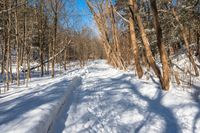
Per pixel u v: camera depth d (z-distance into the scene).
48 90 10.30
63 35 32.38
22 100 8.12
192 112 6.80
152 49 20.23
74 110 7.58
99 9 25.66
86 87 12.98
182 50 21.58
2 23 16.78
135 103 8.56
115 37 24.38
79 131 5.65
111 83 13.86
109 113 7.36
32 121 5.16
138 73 14.62
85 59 51.69
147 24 19.62
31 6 21.16
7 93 12.02
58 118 6.47
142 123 6.43
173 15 15.81
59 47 33.25
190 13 15.98
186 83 11.32
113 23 24.19
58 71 32.06
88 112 7.40
